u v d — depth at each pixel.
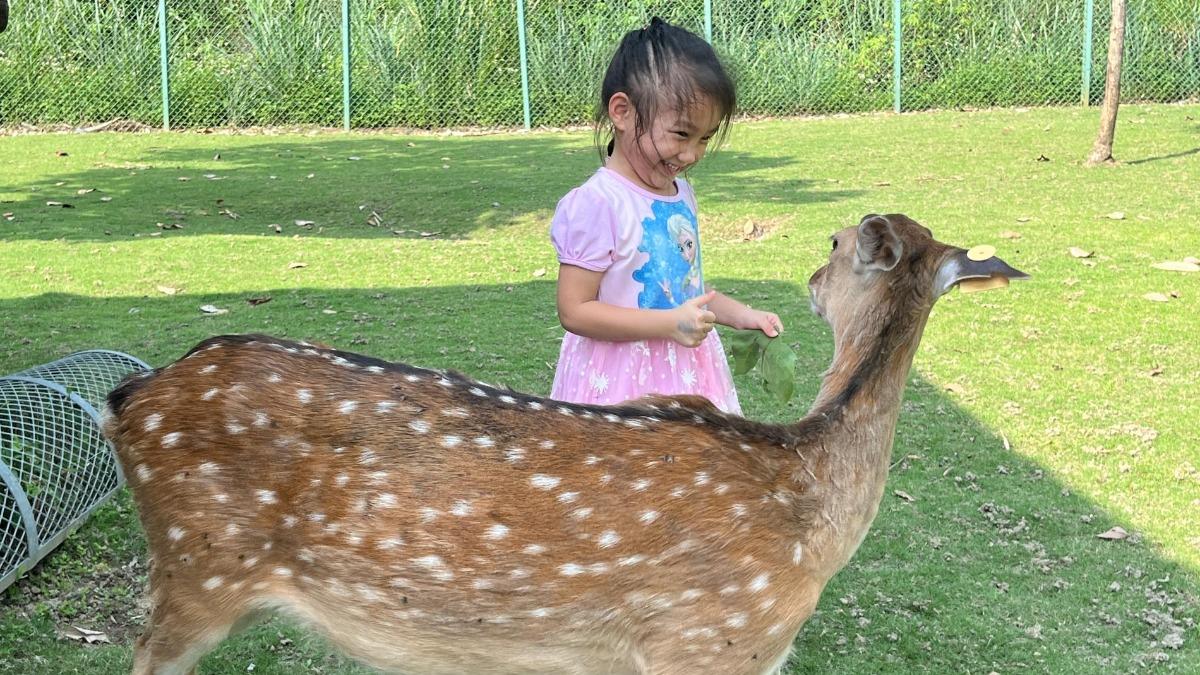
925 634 3.99
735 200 11.17
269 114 17.48
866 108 17.80
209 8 17.25
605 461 2.76
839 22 17.67
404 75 17.44
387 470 2.77
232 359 2.93
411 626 2.81
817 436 2.84
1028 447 5.53
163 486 2.88
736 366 3.33
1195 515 4.86
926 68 17.70
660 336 3.09
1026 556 4.53
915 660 3.84
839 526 2.81
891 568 4.43
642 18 17.45
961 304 7.68
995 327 7.22
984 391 6.21
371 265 8.91
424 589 2.77
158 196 11.85
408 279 8.49
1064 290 7.90
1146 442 5.57
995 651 3.89
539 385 6.17
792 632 2.80
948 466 5.32
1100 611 4.14
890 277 2.84
